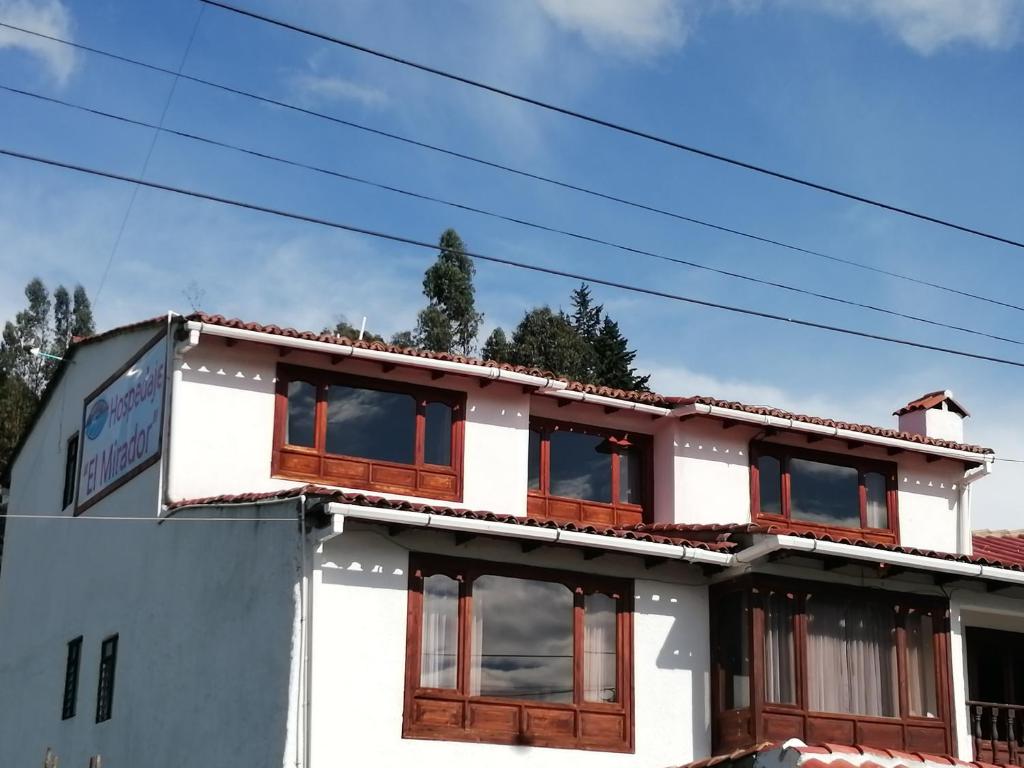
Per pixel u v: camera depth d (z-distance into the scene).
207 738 18.75
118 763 21.19
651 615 20.47
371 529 18.45
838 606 21.17
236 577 18.97
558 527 19.02
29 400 54.41
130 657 21.59
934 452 26.64
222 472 21.36
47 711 24.69
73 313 70.00
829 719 20.44
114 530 23.16
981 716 23.66
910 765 15.76
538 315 61.28
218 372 21.69
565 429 24.81
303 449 21.88
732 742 20.05
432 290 64.44
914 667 21.59
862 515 26.42
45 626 25.72
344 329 60.16
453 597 18.98
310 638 17.50
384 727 17.89
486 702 18.80
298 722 17.17
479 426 23.34
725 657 20.56
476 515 18.39
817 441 26.11
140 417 22.78
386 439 22.52
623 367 62.44
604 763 19.45
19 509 28.83
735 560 20.22
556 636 19.59
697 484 25.11
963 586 22.17
